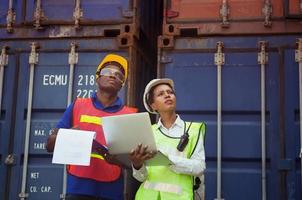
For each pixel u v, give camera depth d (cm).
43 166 482
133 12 504
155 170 327
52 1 517
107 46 500
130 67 488
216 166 460
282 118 461
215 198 451
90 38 504
